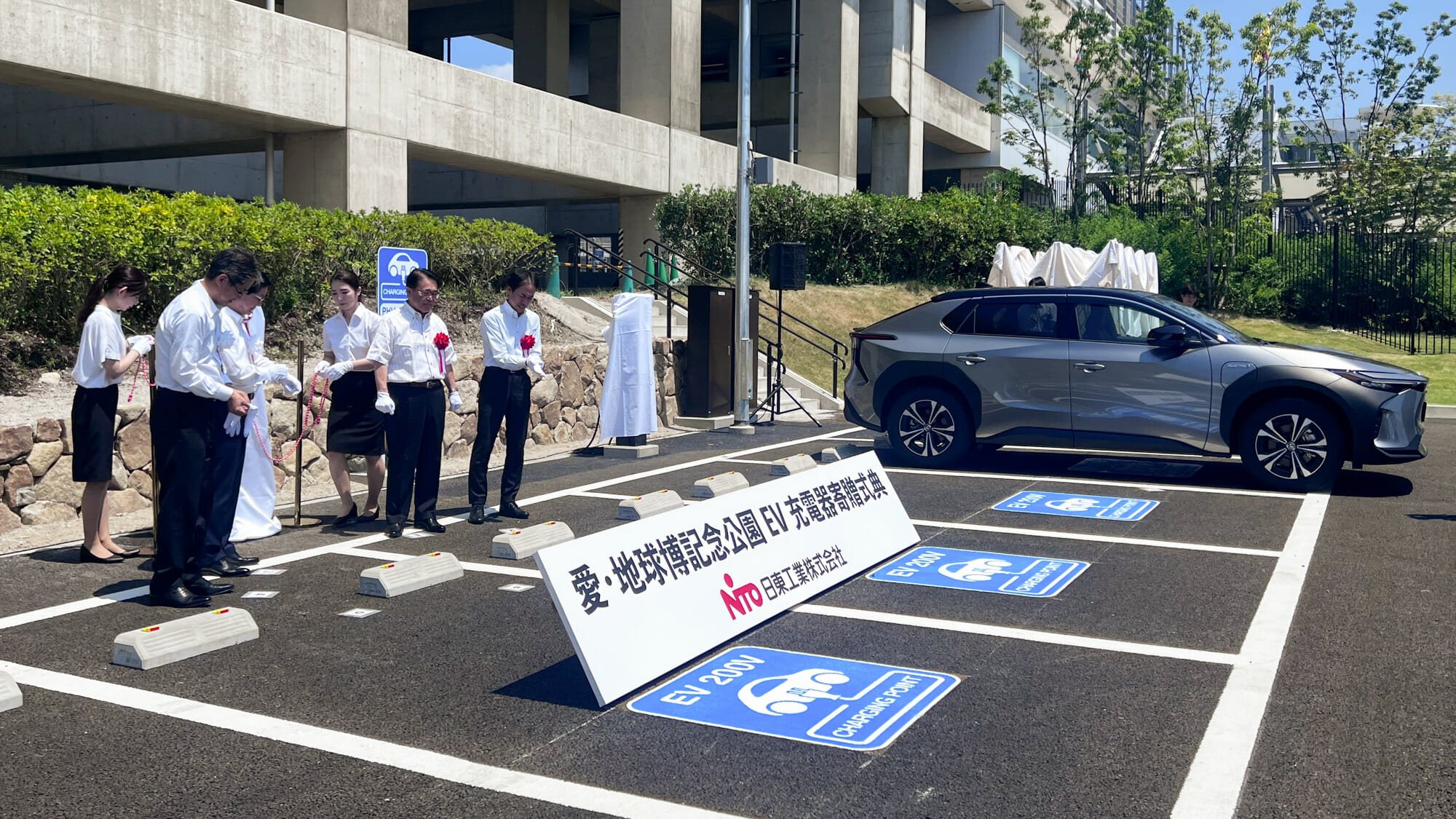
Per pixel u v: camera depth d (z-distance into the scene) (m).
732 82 38.25
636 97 26.67
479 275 15.77
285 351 12.01
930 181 44.56
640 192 26.34
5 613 5.86
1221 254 31.33
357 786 3.77
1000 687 4.75
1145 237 32.09
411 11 37.38
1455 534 7.81
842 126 33.12
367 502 8.62
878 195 28.95
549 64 32.88
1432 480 10.26
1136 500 9.20
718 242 24.52
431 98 19.64
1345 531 7.89
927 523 8.28
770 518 6.10
